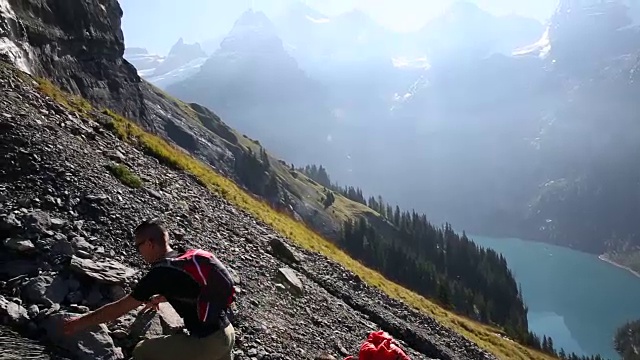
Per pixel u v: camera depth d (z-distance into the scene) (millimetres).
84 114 29438
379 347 7566
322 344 15945
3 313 8359
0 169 12969
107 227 13055
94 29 57250
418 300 53250
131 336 9031
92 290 9844
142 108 68375
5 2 36969
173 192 23484
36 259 10117
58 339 8242
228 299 7012
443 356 27516
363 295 29578
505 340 61188
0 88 20797
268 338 13695
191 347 6938
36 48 41781
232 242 20922
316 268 28859
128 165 22406
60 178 13844
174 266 6703
